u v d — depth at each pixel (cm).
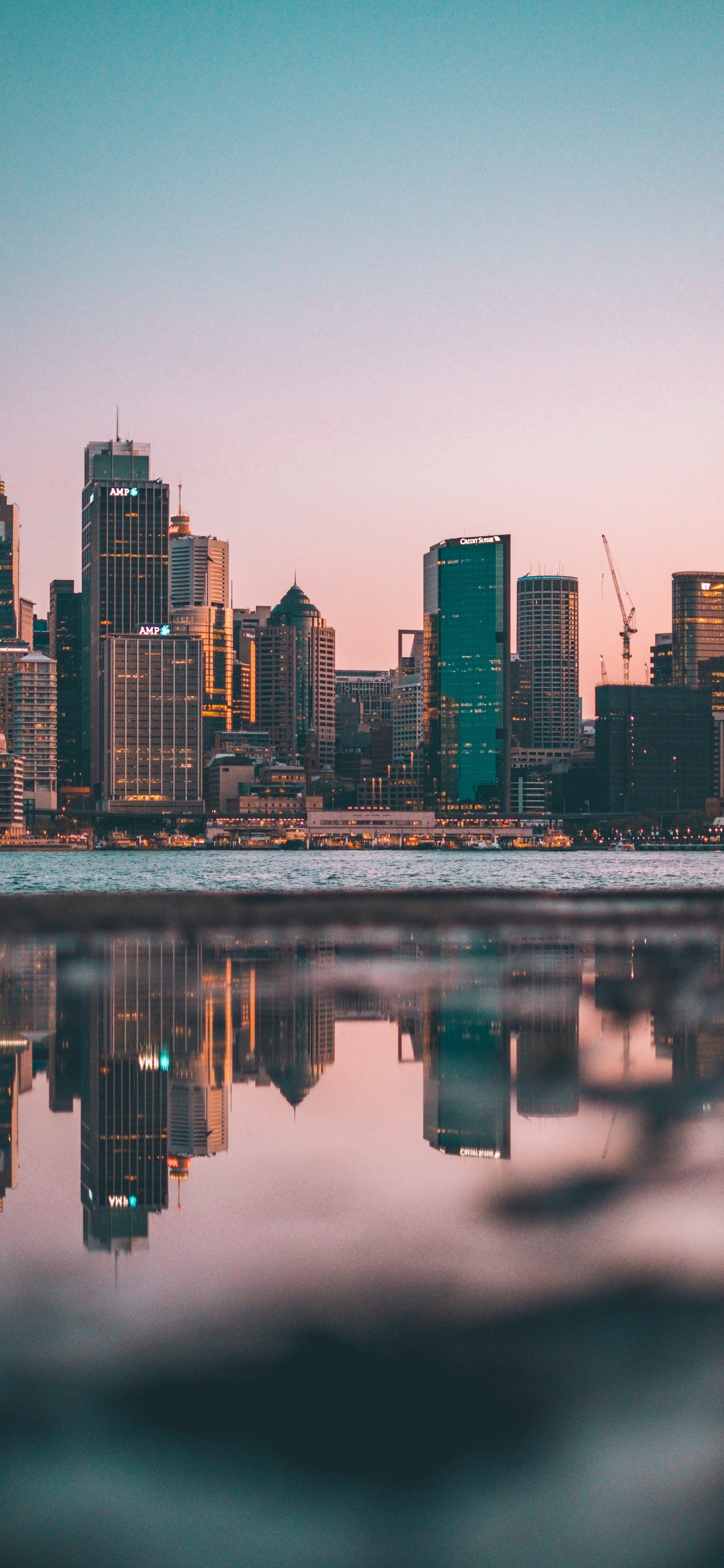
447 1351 1255
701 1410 1136
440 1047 3312
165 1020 3844
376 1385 1182
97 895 10456
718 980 4969
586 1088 2702
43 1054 3219
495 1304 1382
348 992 4603
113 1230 1667
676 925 8488
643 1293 1416
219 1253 1566
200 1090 2727
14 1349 1259
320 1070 2972
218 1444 1072
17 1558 940
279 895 10825
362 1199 1825
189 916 9050
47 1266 1513
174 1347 1267
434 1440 1087
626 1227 1664
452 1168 2014
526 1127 2322
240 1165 2048
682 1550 949
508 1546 954
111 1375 1203
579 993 4562
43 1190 1889
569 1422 1115
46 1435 1094
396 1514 991
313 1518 985
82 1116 2459
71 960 5925
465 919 9012
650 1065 3008
